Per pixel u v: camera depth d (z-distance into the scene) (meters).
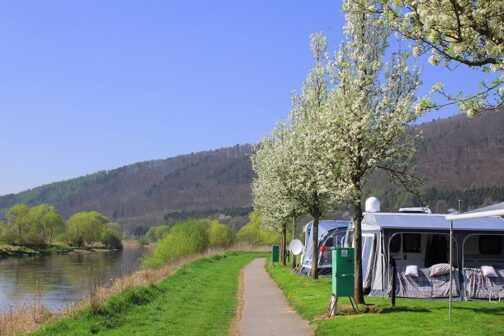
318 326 13.32
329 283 22.22
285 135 27.81
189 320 15.16
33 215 85.56
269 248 65.50
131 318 14.70
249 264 42.12
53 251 83.94
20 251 78.94
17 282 37.84
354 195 14.74
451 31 7.98
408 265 18.12
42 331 12.61
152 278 26.55
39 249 82.94
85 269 49.69
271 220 36.97
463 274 17.27
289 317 15.73
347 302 15.79
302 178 21.31
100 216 98.81
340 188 15.18
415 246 19.47
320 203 23.48
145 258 48.31
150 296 19.25
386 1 8.79
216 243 65.56
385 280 17.58
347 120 14.67
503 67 7.79
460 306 15.16
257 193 37.03
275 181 25.70
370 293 17.81
